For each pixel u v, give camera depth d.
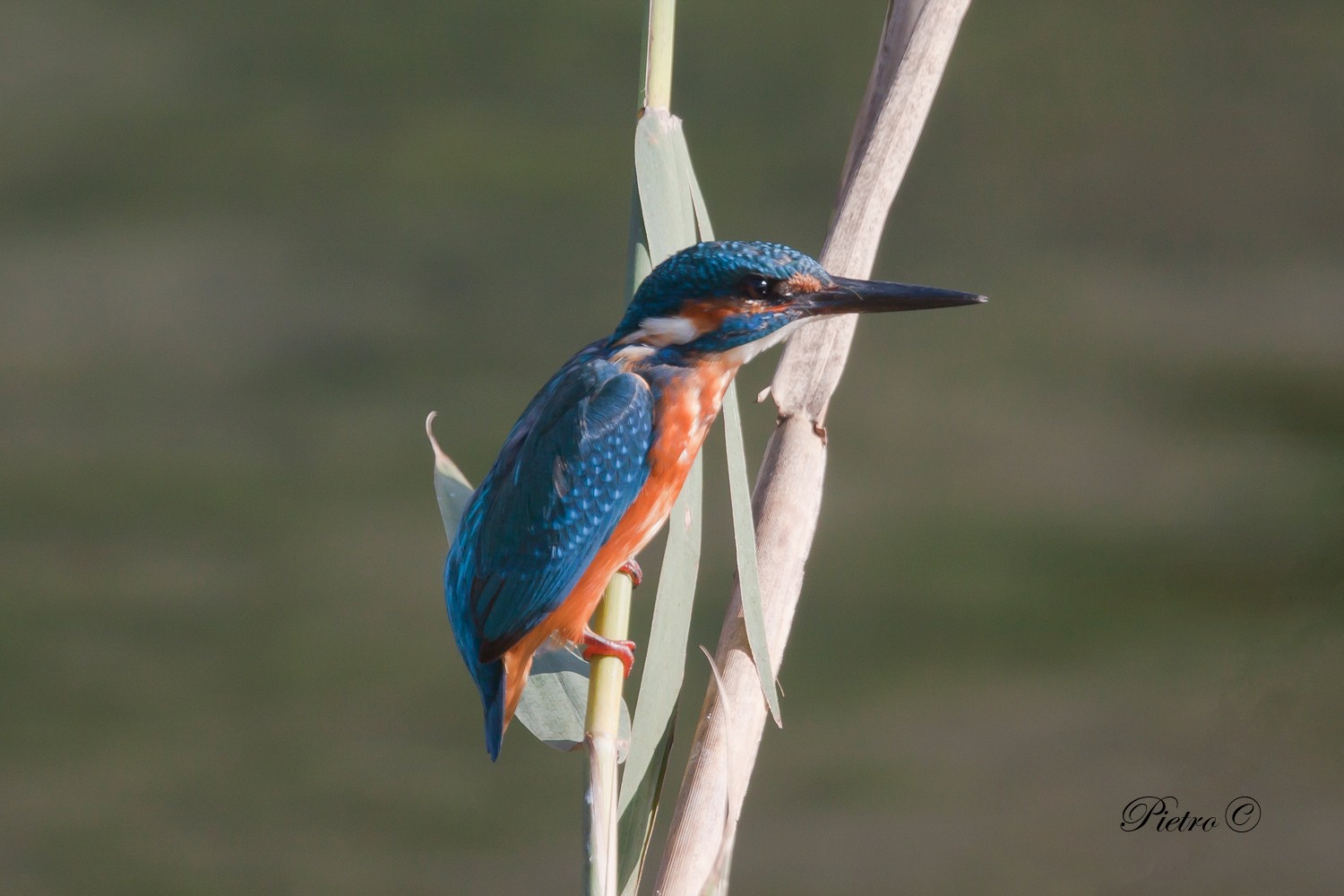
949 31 5.54
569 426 5.73
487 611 5.73
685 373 5.75
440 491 6.20
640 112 5.38
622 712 4.96
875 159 5.51
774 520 4.97
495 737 5.68
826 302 5.42
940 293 5.29
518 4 24.44
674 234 5.30
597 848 4.43
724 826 4.22
